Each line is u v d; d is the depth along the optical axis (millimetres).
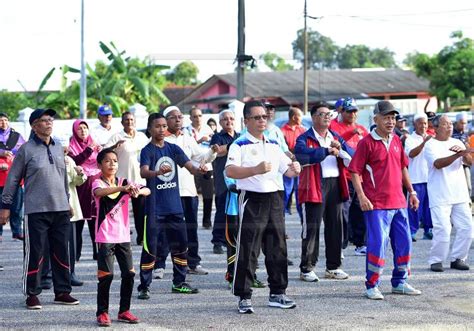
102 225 7383
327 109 9234
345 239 10516
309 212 9188
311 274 9320
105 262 7355
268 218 7820
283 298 7965
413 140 12266
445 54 33062
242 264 7715
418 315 7590
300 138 9242
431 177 9898
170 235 8672
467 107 29062
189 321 7445
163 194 8516
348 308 7918
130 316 7422
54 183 8086
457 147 9609
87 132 9883
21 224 12281
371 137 8406
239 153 7746
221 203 10359
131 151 10789
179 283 8758
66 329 7199
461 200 9875
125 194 7535
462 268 9977
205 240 12477
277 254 7922
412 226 12398
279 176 7918
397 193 8414
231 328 7133
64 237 8211
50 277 9164
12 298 8594
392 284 8648
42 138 8133
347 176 9750
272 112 8875
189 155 9672
